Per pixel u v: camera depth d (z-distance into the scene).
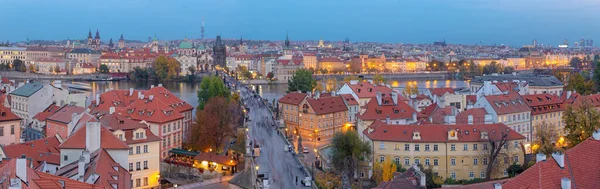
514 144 168.88
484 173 167.12
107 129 150.38
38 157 151.62
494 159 164.38
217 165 177.25
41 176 97.69
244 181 166.75
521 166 164.75
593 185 75.38
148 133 166.25
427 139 167.12
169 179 175.25
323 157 180.00
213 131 198.88
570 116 163.62
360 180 165.50
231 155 195.75
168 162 182.88
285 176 164.12
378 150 171.12
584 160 79.25
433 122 194.25
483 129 169.50
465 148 166.62
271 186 152.75
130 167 160.50
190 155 188.88
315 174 163.38
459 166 166.75
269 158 187.62
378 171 158.12
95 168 123.81
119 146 146.00
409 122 197.38
